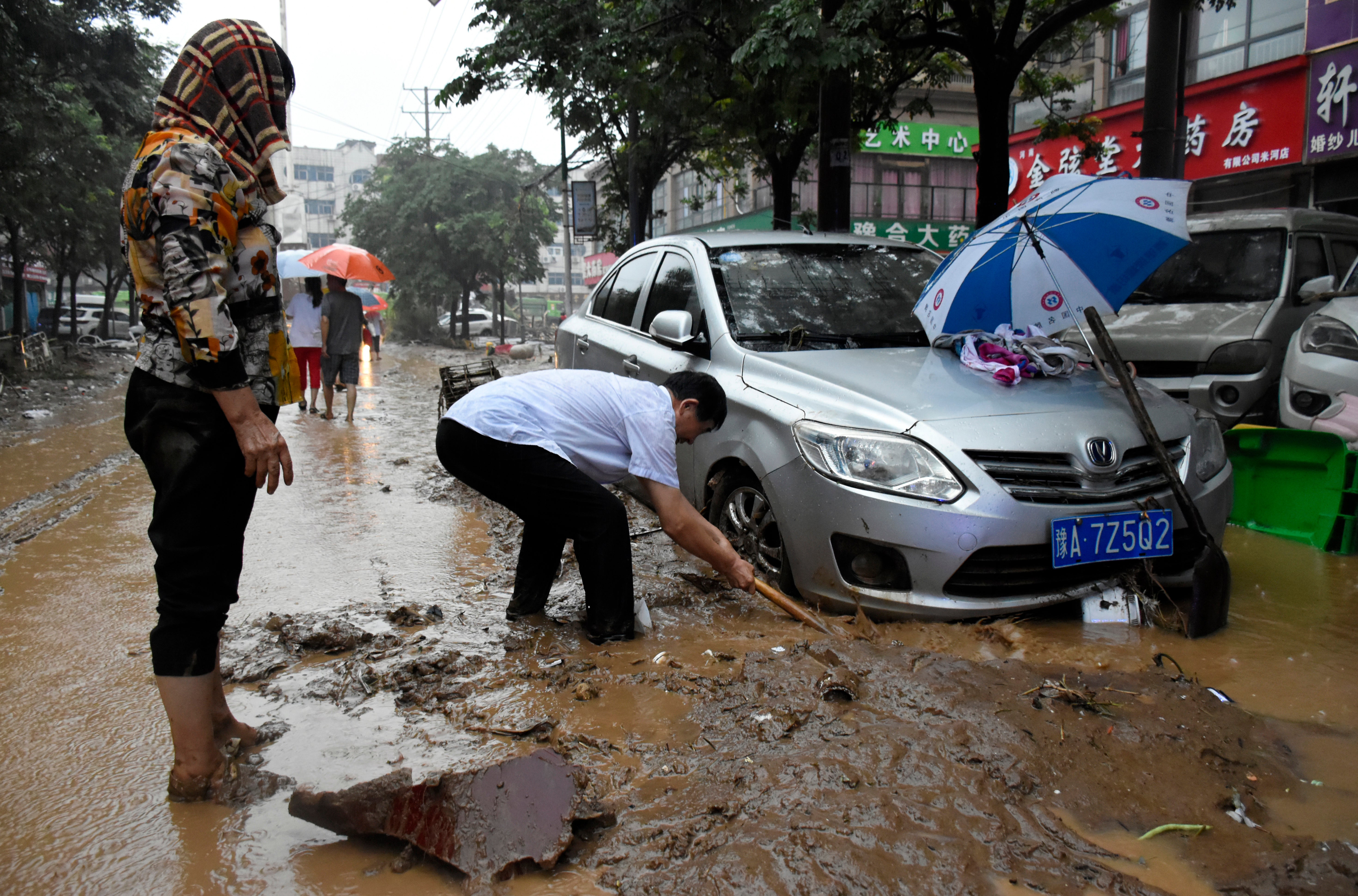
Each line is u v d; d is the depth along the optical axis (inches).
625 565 124.7
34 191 730.8
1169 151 377.4
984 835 75.5
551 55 370.0
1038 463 126.3
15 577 156.1
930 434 126.0
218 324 76.0
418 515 206.1
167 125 79.8
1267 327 234.8
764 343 161.8
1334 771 89.8
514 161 1440.7
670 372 174.6
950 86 1059.9
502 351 1181.1
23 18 557.3
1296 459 187.3
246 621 134.1
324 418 398.9
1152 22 372.5
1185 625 128.2
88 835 77.6
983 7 306.2
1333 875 71.6
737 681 108.6
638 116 609.9
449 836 71.9
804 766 86.0
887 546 125.6
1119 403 137.5
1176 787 84.7
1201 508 137.3
